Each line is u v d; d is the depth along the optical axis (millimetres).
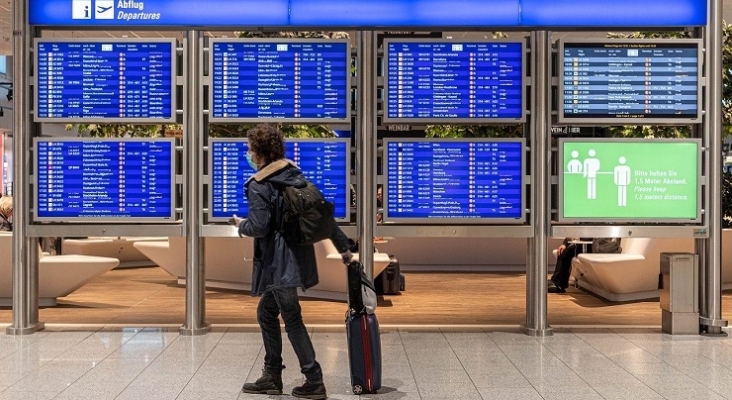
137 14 6418
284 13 6430
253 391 4629
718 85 6570
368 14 6445
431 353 5832
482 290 10500
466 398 4520
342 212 6488
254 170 6488
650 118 6512
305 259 4500
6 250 8422
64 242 13195
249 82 6469
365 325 4609
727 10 11555
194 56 6480
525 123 6668
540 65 6531
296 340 4512
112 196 6504
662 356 5715
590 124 6629
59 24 6457
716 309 6656
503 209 6562
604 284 9312
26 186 6555
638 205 6531
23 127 6527
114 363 5430
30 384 4816
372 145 6535
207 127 6648
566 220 6520
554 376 5070
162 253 11148
